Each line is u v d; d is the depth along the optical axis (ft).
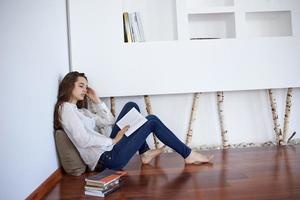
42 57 6.55
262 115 9.96
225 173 6.82
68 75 7.59
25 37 5.59
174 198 5.43
